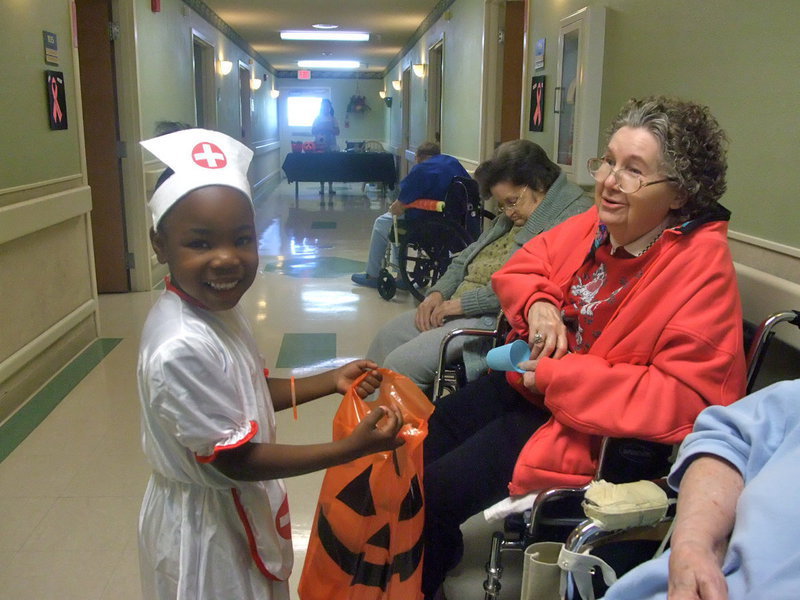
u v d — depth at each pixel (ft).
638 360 4.48
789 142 5.15
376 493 4.20
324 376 4.55
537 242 5.91
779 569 2.77
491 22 18.33
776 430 3.34
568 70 10.27
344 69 57.93
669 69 7.25
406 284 14.79
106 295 16.17
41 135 10.52
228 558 3.69
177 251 3.40
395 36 36.06
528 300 5.44
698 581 2.91
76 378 10.68
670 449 4.57
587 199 7.07
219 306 3.50
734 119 5.97
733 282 4.41
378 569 4.31
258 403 3.84
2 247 9.14
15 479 7.70
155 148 3.41
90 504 7.21
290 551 4.16
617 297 4.72
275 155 54.44
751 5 5.67
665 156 4.36
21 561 6.28
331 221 28.99
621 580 3.30
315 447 3.53
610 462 4.57
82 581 6.02
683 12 6.94
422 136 32.50
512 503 4.60
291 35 35.47
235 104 34.32
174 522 3.69
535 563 4.10
